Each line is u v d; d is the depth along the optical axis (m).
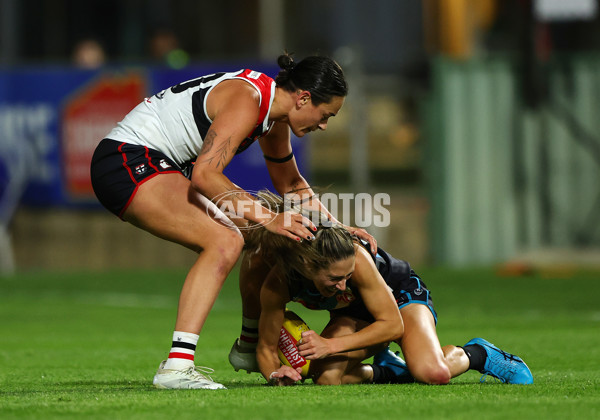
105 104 43.78
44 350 20.62
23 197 44.56
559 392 12.35
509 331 24.31
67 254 45.41
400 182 50.00
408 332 14.02
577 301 33.19
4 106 44.06
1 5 53.00
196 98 13.41
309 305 14.35
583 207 46.31
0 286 40.00
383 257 14.65
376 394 12.10
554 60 46.25
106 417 10.34
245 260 14.52
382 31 58.31
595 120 46.22
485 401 11.41
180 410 10.73
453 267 45.97
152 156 13.33
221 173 12.83
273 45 50.62
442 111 46.09
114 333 25.03
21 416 10.47
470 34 52.12
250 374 16.27
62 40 56.34
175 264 46.75
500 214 46.31
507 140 46.28
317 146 49.91
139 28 57.59
